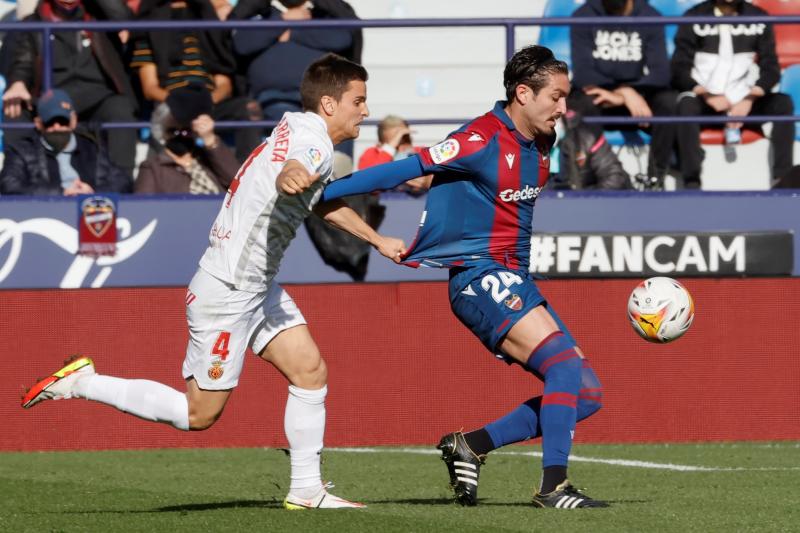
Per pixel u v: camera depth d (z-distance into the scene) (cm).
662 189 3744
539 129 1947
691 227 3525
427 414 3481
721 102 3862
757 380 3509
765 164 4103
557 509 1914
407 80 4447
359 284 3478
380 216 3475
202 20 3619
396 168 1919
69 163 3534
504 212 1980
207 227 3484
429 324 3481
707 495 2259
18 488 2462
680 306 2100
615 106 3822
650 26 3816
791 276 3525
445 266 1986
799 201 3538
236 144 3681
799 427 3509
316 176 1731
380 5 4478
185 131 3528
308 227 3472
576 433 3484
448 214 1978
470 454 1998
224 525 1747
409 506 2005
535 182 1984
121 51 3766
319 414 1972
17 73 3662
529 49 1948
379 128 3578
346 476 2731
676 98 3834
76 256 3459
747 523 1819
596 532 1683
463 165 1941
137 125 3544
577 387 1923
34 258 3456
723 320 3506
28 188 3509
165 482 2612
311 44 3775
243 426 3456
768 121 3647
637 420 3491
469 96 4462
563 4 4472
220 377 1895
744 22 3547
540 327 1928
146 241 3475
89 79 3678
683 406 3497
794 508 2028
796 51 4303
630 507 1980
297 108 3753
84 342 3447
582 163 3562
